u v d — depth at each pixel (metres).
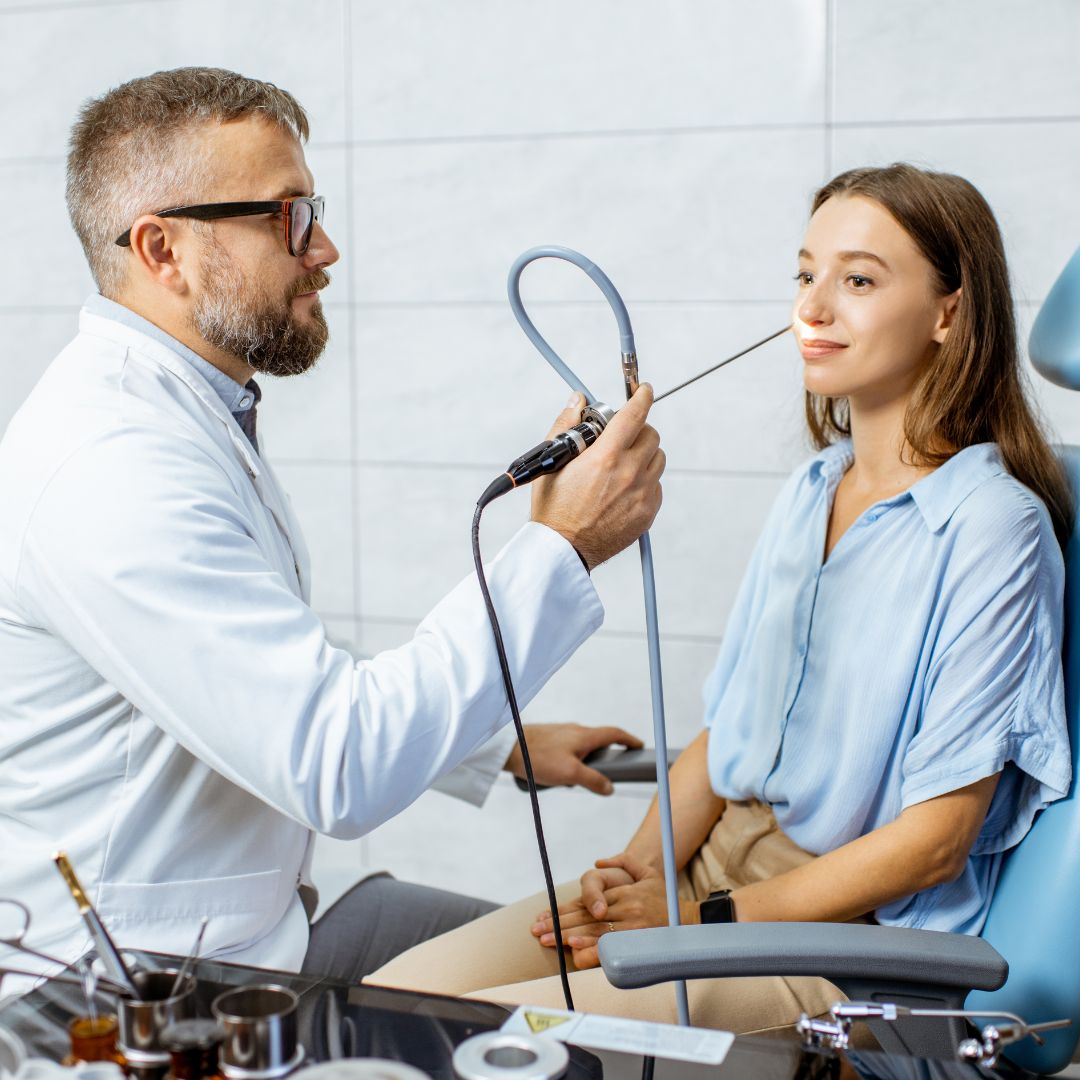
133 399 1.20
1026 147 2.13
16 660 1.19
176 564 1.08
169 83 1.27
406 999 0.85
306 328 1.34
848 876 1.22
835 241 1.32
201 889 1.22
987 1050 0.80
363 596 2.58
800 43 2.19
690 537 2.38
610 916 1.35
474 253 2.41
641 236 2.32
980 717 1.20
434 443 2.50
